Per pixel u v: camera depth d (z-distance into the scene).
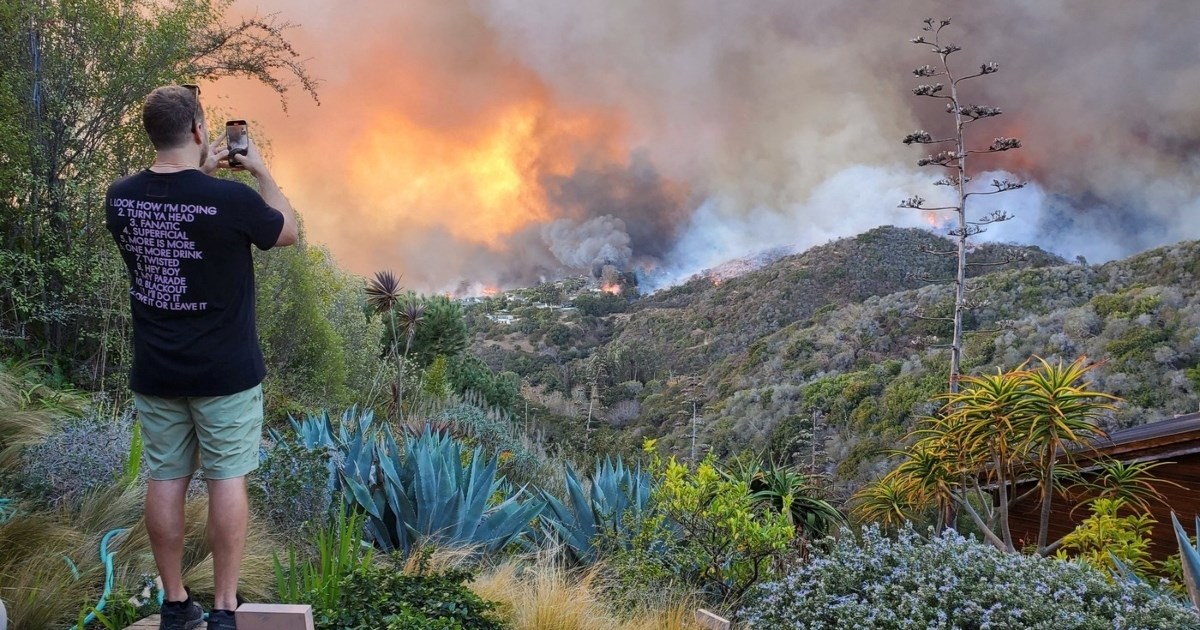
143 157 7.39
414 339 20.94
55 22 6.73
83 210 6.93
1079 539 7.79
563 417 33.12
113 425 5.02
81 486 4.25
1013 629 3.33
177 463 2.29
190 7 7.24
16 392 5.66
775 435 30.77
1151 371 31.45
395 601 3.21
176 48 7.18
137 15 7.21
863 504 9.73
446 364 20.66
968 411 7.86
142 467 4.69
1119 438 9.65
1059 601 3.52
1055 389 7.40
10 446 4.61
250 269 2.28
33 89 6.63
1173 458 9.05
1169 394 29.73
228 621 2.21
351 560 3.66
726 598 5.54
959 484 8.88
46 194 6.64
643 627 4.30
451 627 3.03
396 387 13.81
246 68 7.96
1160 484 9.22
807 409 37.78
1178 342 32.19
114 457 4.57
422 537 5.32
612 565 5.73
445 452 7.06
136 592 3.28
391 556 3.97
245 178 8.09
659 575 5.38
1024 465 8.52
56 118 6.77
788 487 7.98
